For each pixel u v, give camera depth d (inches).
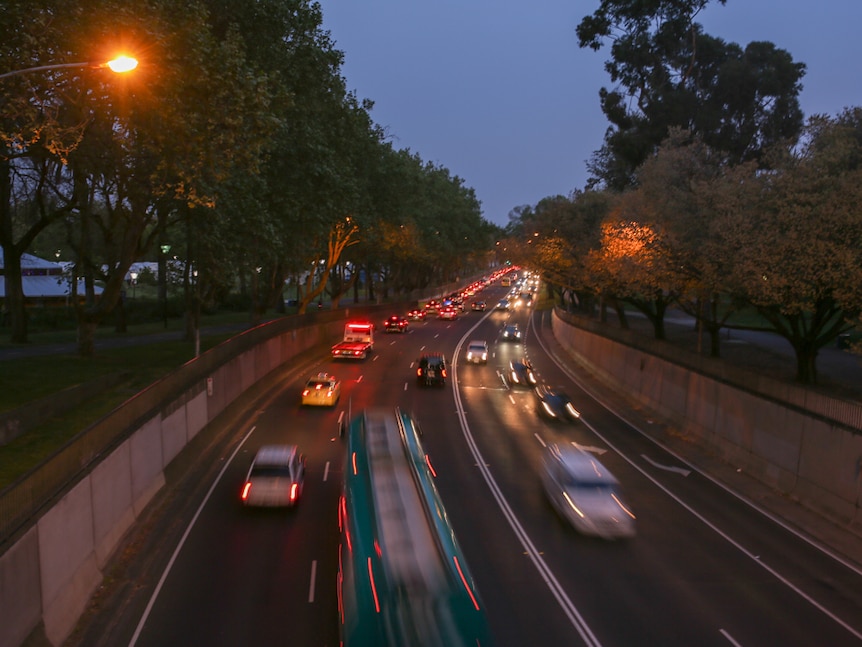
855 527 791.1
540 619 572.7
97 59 810.2
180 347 1914.4
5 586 461.1
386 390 1628.9
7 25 741.9
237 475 971.9
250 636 541.0
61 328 2620.6
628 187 2361.0
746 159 2269.9
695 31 2407.7
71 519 590.2
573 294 3371.1
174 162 986.1
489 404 1512.1
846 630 567.5
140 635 544.1
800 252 963.3
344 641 460.1
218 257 1574.8
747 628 565.6
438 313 3848.4
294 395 1562.5
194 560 686.5
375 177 2405.3
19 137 817.5
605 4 2516.0
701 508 882.8
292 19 1418.6
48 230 3078.2
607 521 754.2
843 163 1020.5
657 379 1485.0
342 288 3048.7
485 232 5201.8
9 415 869.2
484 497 895.7
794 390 960.9
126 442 765.3
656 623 570.3
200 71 913.5
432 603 430.0
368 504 561.9
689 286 1309.1
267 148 1369.3
